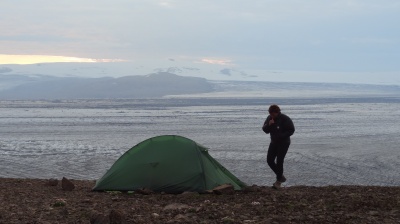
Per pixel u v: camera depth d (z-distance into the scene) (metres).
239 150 46.41
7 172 32.69
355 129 76.88
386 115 130.25
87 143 51.91
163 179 16.11
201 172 16.02
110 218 10.56
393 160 40.47
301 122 96.56
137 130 72.50
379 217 11.62
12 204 13.38
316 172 33.97
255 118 112.56
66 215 11.80
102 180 16.69
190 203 13.72
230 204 13.48
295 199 14.38
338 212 12.24
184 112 151.38
